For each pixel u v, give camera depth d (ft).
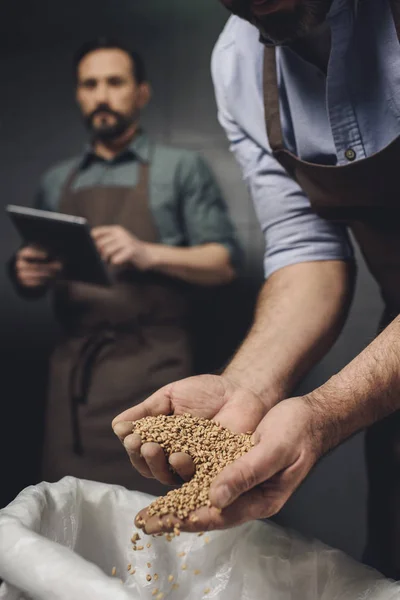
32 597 2.71
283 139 4.23
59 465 9.20
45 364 11.43
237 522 2.79
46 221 8.33
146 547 3.27
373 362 3.17
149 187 9.56
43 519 3.04
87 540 3.33
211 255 9.37
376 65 3.76
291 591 3.08
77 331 9.37
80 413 9.24
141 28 11.44
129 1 11.42
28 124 11.68
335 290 4.24
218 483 2.65
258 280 10.62
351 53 3.77
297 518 9.61
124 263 9.20
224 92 4.50
